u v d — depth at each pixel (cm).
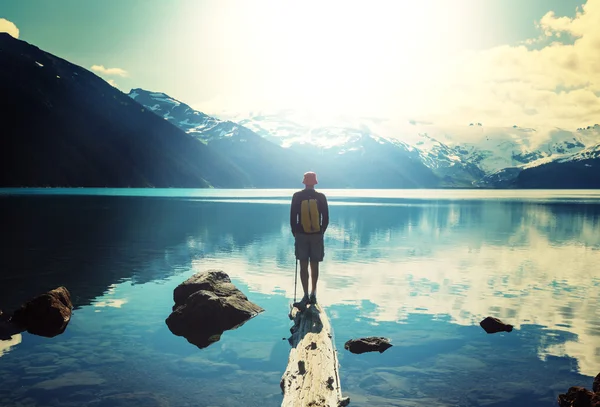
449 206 7956
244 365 800
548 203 9638
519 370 778
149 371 766
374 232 3312
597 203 9644
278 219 4381
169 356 839
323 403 620
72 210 5184
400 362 818
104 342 916
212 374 757
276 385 714
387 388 708
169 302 1233
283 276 1611
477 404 653
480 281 1548
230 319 1067
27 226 3350
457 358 835
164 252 2172
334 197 13662
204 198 10369
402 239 2872
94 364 793
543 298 1306
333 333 981
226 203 7869
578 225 4069
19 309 1052
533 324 1048
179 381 725
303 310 1092
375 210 6450
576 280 1578
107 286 1427
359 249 2398
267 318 1106
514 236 3102
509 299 1291
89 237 2761
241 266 1808
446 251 2325
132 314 1120
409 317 1105
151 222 3922
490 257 2122
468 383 725
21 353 846
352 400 666
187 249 2284
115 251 2200
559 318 1100
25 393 672
